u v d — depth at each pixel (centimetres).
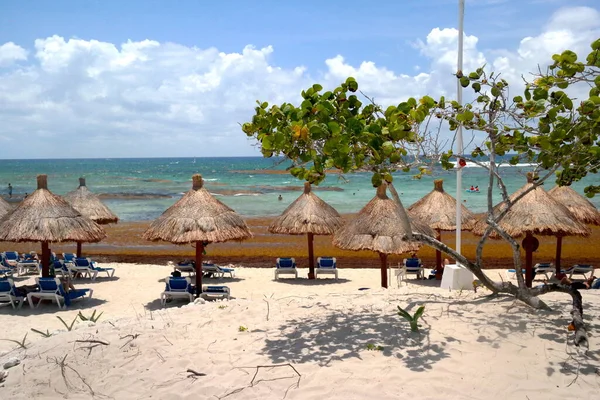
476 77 602
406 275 1468
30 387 548
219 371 541
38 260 1616
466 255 1791
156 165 14288
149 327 683
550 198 1175
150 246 2062
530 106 561
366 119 595
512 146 655
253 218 2942
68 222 1179
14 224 1138
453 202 1473
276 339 618
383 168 557
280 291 1252
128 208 3509
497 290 676
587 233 1149
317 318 693
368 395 470
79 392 533
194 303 848
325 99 551
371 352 555
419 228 1227
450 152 622
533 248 1112
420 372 504
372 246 1187
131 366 571
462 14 877
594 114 536
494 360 519
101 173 9212
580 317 566
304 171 574
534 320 609
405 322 638
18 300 1109
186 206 1195
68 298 1118
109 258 1800
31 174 8844
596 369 490
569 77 573
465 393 467
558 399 450
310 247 1459
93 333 670
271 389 496
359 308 731
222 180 6725
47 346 641
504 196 638
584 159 592
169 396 505
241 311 753
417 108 530
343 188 5016
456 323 616
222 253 1903
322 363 537
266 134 548
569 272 1408
